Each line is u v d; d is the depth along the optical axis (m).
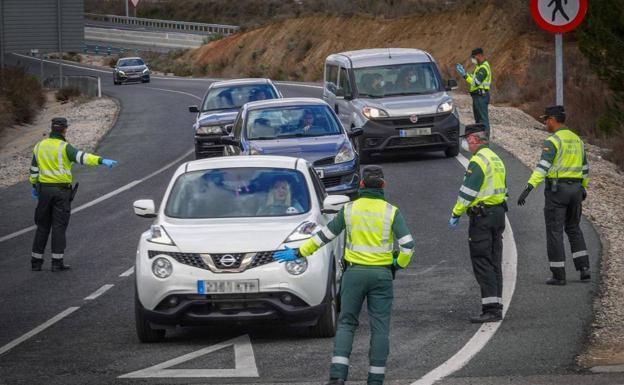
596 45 59.75
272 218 23.09
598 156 54.31
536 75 88.19
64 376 19.44
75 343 22.38
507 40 104.06
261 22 188.38
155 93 116.31
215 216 23.34
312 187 24.31
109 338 22.80
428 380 18.33
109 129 77.88
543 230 33.06
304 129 39.12
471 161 23.31
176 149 63.44
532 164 46.19
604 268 28.00
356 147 49.47
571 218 26.59
